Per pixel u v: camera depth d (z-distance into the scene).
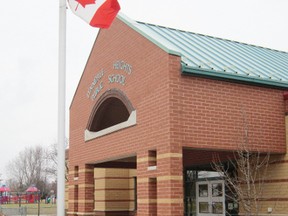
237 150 12.09
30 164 104.06
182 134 11.41
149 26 16.45
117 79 14.41
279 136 12.95
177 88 11.55
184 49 14.06
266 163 13.05
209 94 11.97
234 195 14.60
